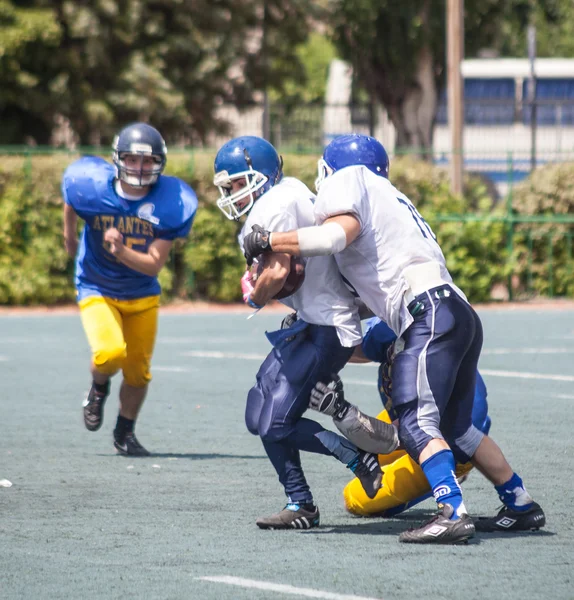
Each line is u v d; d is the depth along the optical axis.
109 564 16.02
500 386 36.25
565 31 164.38
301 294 18.11
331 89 128.12
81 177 25.39
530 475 22.69
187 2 93.56
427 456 17.36
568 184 73.00
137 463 24.42
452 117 75.56
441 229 71.69
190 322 60.41
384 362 19.25
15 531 18.09
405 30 95.38
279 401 18.09
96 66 90.38
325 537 17.83
